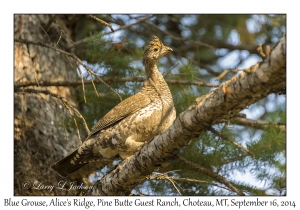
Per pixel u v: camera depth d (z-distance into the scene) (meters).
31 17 11.86
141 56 12.36
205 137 11.48
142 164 7.86
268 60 5.89
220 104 6.42
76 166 10.06
